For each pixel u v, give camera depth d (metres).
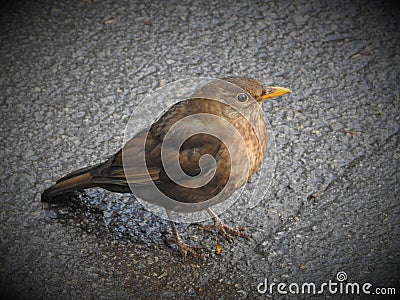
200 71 1.94
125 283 1.75
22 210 1.80
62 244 1.78
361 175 1.83
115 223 1.79
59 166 1.84
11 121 1.89
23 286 1.74
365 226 1.79
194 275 1.75
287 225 1.79
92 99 1.91
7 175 1.83
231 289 1.74
